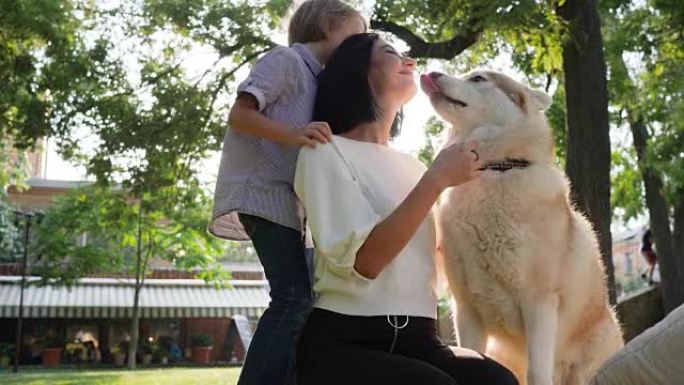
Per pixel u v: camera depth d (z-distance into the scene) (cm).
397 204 265
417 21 1134
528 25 856
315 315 258
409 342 256
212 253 2436
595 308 390
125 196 1527
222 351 2834
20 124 1255
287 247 319
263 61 321
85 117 1248
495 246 341
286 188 323
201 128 1236
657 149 1520
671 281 1458
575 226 373
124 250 2567
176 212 1811
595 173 878
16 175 2139
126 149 1242
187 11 1190
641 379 222
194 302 2688
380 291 253
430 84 375
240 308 2709
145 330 2794
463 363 252
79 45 1261
